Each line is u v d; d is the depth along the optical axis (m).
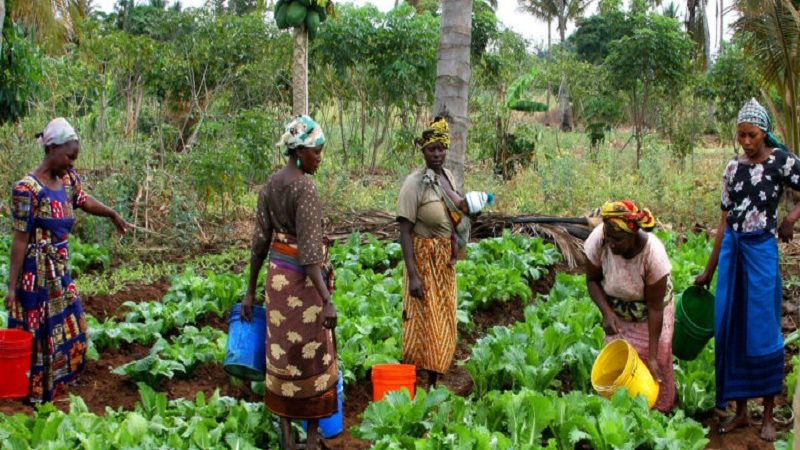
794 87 11.20
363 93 17.56
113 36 14.05
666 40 17.16
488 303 7.75
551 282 8.65
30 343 5.11
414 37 16.33
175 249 10.02
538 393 4.88
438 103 8.66
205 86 15.24
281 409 4.48
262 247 4.46
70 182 5.36
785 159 4.86
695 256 8.66
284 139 4.23
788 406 5.49
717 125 20.14
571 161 15.26
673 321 5.06
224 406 4.91
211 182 10.66
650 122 22.20
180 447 4.33
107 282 8.40
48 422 4.32
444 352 5.34
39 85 12.77
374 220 10.40
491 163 15.77
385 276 8.45
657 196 12.44
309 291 4.36
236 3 26.52
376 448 4.33
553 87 31.73
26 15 12.43
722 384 5.04
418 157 16.61
